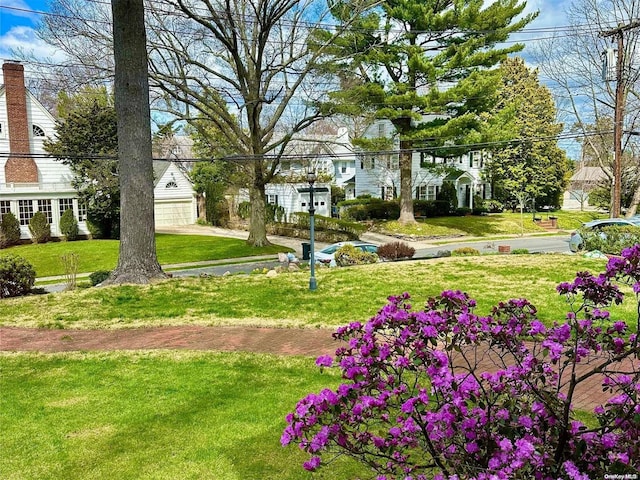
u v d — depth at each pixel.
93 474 3.96
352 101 20.86
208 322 8.79
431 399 2.82
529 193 39.66
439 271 12.71
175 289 11.04
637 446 2.14
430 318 2.61
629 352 2.43
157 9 17.14
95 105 26.36
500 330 2.74
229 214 36.97
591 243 16.44
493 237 29.08
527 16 23.23
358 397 2.49
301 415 2.42
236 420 4.86
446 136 24.12
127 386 5.83
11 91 27.25
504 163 39.88
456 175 32.91
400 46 23.81
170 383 5.90
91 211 28.38
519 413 2.46
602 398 4.98
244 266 20.39
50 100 28.00
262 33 18.86
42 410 5.18
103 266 20.62
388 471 2.54
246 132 25.61
